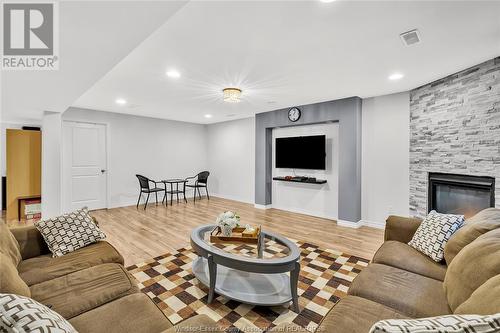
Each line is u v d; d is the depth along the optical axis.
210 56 2.36
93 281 1.50
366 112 4.02
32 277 1.56
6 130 4.50
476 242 1.30
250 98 4.04
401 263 1.69
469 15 1.69
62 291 1.39
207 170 7.24
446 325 0.63
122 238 3.44
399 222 2.16
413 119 3.47
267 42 2.08
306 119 4.54
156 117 6.04
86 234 2.10
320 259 2.75
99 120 5.20
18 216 4.59
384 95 3.82
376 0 1.53
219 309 1.87
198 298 2.00
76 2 1.15
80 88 2.41
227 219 2.27
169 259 2.74
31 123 4.94
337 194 4.46
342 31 1.90
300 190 5.02
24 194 4.63
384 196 3.88
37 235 2.01
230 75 2.89
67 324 0.87
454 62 2.49
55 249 1.94
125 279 1.55
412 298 1.30
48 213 3.56
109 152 5.37
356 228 3.95
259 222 4.33
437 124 3.05
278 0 1.53
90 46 1.59
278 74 2.86
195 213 4.95
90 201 5.18
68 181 4.90
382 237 3.51
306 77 2.97
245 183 6.22
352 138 3.97
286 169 5.19
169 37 1.99
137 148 5.82
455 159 2.79
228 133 6.62
